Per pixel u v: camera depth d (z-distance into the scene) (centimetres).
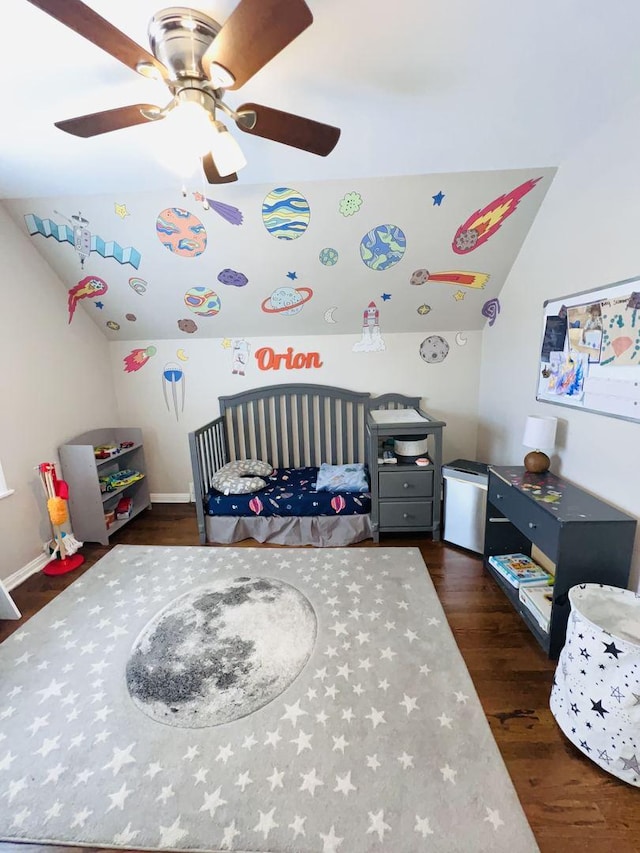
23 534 256
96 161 197
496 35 128
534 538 184
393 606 217
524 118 175
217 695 164
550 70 145
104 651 190
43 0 85
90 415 328
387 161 204
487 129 182
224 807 125
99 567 263
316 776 133
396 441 297
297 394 348
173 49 116
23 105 156
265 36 98
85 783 133
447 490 277
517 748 141
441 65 141
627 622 155
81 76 142
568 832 116
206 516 293
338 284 291
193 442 285
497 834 116
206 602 223
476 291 298
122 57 108
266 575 249
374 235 253
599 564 165
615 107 168
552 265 226
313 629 200
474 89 154
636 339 163
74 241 263
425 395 347
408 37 128
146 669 178
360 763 136
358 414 352
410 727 149
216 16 119
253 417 357
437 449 274
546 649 180
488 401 324
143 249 265
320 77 146
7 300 249
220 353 350
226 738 147
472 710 155
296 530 289
